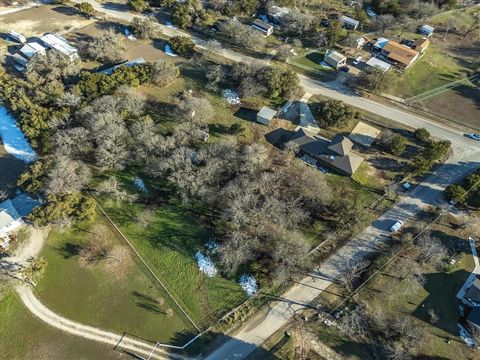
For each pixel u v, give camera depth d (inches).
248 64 4023.1
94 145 3312.0
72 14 4901.6
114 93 3644.2
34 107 3435.0
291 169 3307.1
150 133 3253.0
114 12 4970.5
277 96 3939.5
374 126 3786.9
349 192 3248.0
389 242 2962.6
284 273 2667.3
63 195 2842.0
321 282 2733.8
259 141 3548.2
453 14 5383.9
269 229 2925.7
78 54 4256.9
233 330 2507.4
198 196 3097.9
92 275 2709.2
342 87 4168.3
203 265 2773.1
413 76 4335.6
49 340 2438.5
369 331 2519.7
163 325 2522.1
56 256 2780.5
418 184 3363.7
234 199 2970.0
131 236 2903.5
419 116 3939.5
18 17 4781.0
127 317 2546.8
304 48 4596.5
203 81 4062.5
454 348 2475.4
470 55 4717.0
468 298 2667.3
